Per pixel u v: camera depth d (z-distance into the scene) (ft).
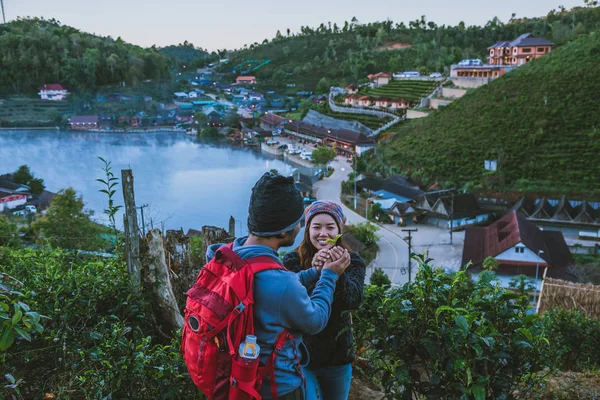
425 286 10.69
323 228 10.15
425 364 11.03
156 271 20.33
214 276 7.80
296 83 650.43
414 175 230.07
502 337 10.53
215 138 426.10
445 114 277.85
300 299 7.74
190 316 7.65
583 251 157.99
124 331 13.71
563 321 29.58
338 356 10.27
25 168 242.99
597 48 263.29
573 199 188.75
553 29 450.71
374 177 241.55
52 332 13.55
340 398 10.47
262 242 8.21
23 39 643.04
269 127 437.99
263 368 7.64
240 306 7.35
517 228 131.13
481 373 10.39
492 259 123.95
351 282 9.71
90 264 19.74
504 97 262.26
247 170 290.35
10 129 483.10
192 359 7.57
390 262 148.15
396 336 10.94
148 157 335.26
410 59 575.79
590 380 18.01
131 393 12.40
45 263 21.29
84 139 423.64
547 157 213.66
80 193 239.30
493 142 233.55
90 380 12.66
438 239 169.89
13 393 12.27
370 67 556.10
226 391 7.43
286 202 8.00
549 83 255.70
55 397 12.71
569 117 229.86
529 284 107.86
